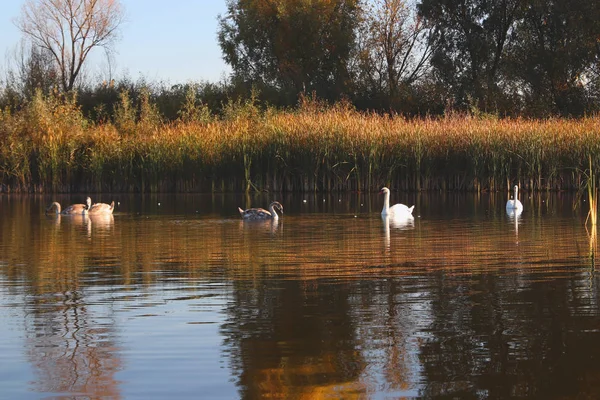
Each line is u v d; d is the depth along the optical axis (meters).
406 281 11.45
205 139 34.31
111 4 61.75
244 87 55.56
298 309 9.66
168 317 9.33
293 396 6.73
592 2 53.06
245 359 7.69
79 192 35.34
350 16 61.75
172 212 24.42
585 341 8.12
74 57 61.62
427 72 60.50
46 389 6.98
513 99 56.47
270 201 28.98
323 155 33.16
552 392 6.76
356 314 9.38
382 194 31.92
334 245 15.67
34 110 36.66
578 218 21.16
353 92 59.62
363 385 6.97
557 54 54.78
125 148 35.16
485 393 6.76
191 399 6.71
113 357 7.80
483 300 10.07
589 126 33.97
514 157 32.72
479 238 16.66
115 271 12.59
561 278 11.53
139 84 53.03
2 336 8.58
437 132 33.59
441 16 58.91
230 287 11.09
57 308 9.88
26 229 19.39
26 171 35.06
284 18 59.06
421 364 7.50
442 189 33.44
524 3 57.56
